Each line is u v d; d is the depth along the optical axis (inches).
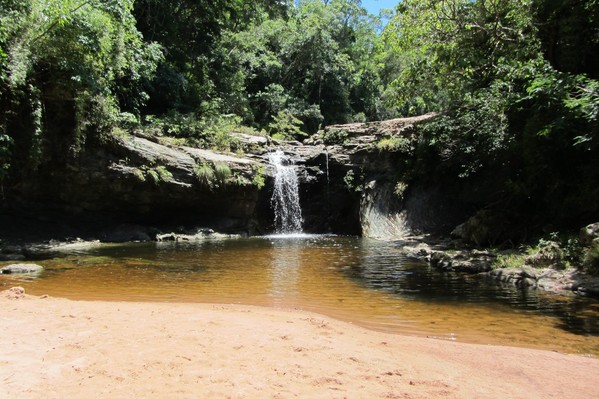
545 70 509.0
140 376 148.2
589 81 457.1
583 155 511.2
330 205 997.2
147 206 748.0
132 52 708.7
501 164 684.1
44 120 592.7
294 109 1494.8
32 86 551.2
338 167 992.2
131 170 689.0
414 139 893.2
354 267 464.1
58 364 156.5
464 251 524.1
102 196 690.2
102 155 666.8
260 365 162.9
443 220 791.1
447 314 280.4
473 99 713.0
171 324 218.8
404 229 819.4
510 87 587.2
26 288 330.6
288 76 1683.1
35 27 527.5
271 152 991.0
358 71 2063.2
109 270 420.2
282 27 1702.8
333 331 223.1
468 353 199.9
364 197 917.8
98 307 258.1
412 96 901.8
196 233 803.4
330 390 142.1
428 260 511.5
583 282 346.3
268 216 941.2
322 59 1679.4
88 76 581.9
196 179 770.8
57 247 605.0
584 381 165.9
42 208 655.1
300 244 697.6
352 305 302.2
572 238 423.2
